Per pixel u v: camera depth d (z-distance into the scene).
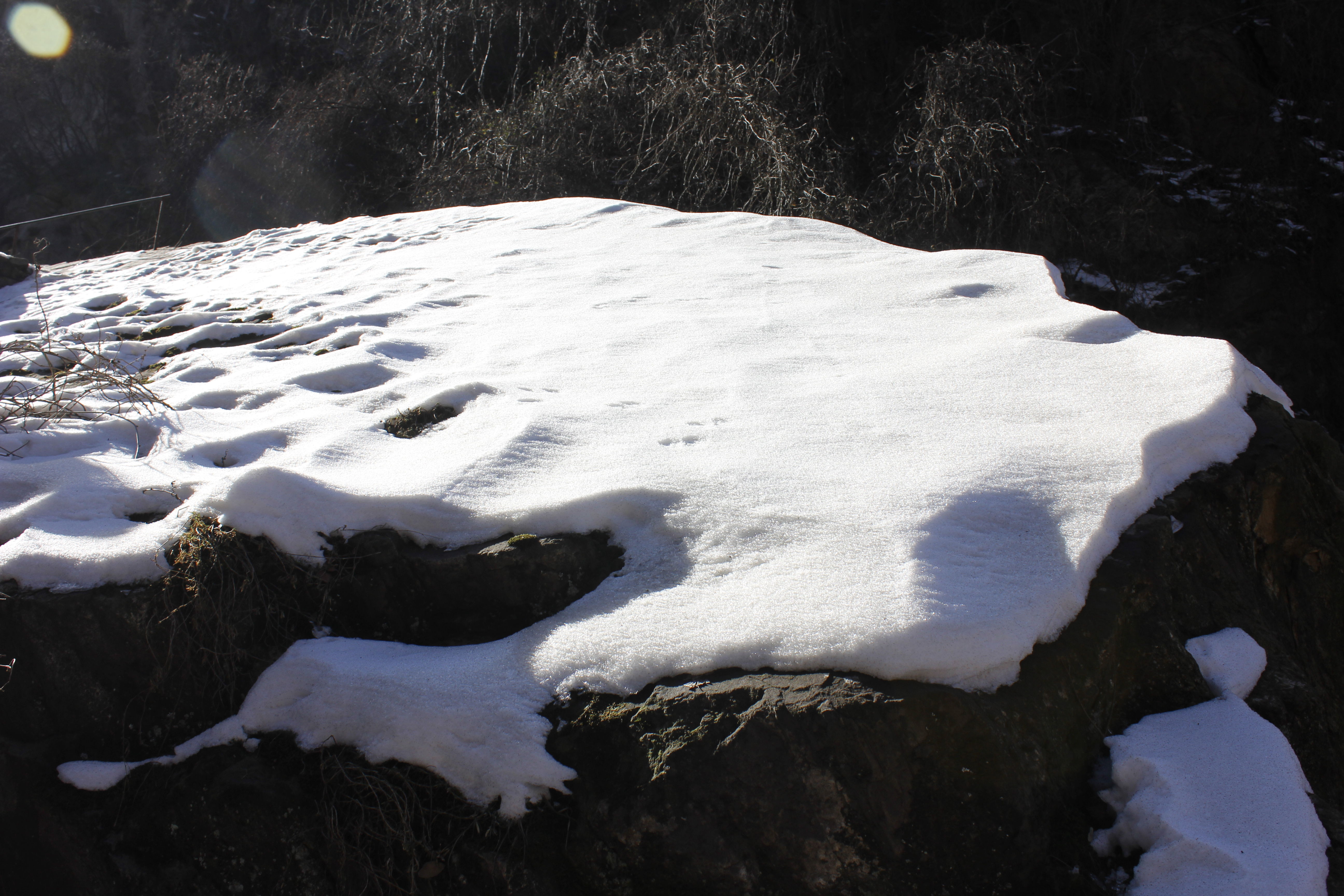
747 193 12.22
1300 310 11.38
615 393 3.56
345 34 17.59
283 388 3.82
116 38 20.86
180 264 7.26
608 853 2.11
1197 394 3.30
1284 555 3.34
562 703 2.26
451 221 7.34
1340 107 12.34
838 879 2.01
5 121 19.97
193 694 2.59
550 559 2.62
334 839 2.28
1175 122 12.41
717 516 2.63
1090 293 11.13
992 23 13.11
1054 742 2.17
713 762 2.07
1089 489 2.70
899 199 11.62
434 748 2.26
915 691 2.09
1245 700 2.58
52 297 6.64
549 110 13.20
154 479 2.97
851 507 2.59
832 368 3.71
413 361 4.14
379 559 2.69
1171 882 1.98
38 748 2.62
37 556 2.66
